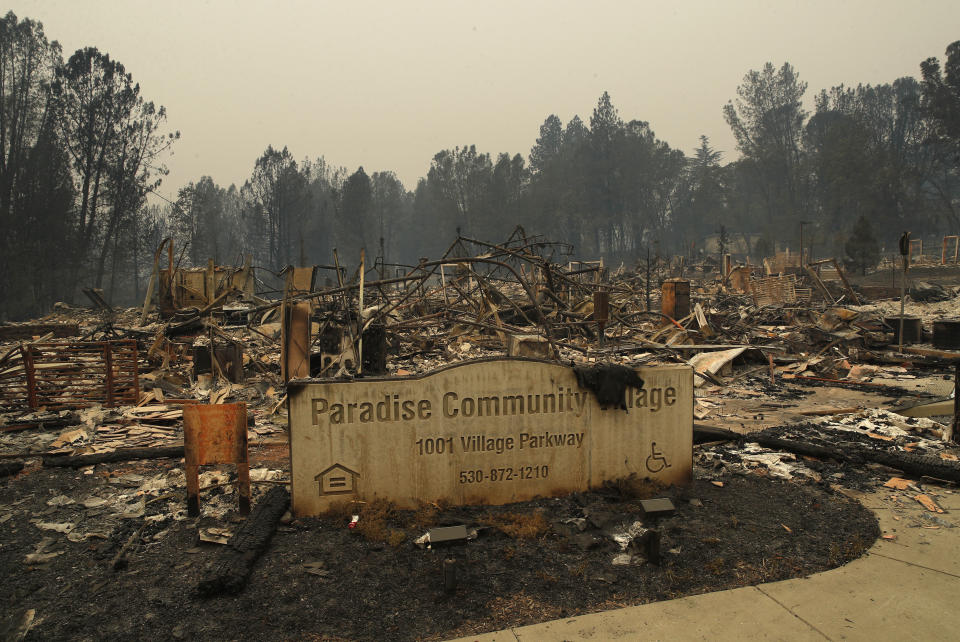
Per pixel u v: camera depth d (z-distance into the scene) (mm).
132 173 54219
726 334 17828
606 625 3859
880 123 90250
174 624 3902
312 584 4367
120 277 65188
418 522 5297
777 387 12328
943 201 75562
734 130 92125
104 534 5348
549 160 109000
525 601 4152
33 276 45656
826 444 7617
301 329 12461
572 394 5863
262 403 11117
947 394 11062
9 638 3752
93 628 3867
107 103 52281
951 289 33281
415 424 5570
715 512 5562
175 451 7805
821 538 5035
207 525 5480
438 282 26094
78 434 8711
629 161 89625
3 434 9008
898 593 4168
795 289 29750
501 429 5719
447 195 88938
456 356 16016
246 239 91562
